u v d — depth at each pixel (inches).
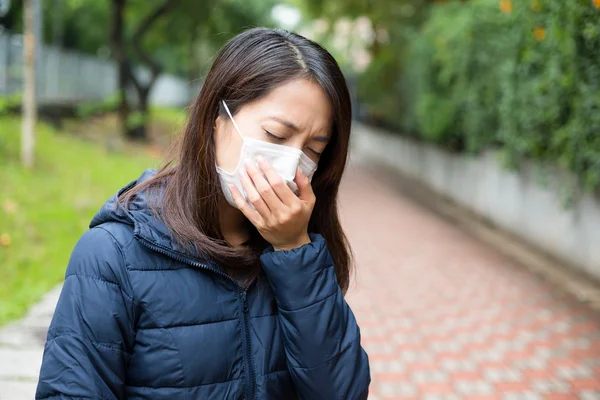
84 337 43.6
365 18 830.5
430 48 495.5
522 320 212.4
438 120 482.3
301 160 48.7
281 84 47.0
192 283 46.9
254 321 49.1
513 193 377.1
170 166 52.8
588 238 272.7
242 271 50.2
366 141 1161.4
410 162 749.3
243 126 47.8
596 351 182.4
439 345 188.5
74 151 458.3
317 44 49.8
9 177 322.0
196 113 49.4
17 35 552.4
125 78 676.1
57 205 295.3
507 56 331.3
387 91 735.7
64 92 744.3
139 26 701.3
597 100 229.8
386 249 333.4
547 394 154.1
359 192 606.5
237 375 47.3
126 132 654.5
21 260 219.5
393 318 214.5
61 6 937.5
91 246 45.9
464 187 500.7
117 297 44.8
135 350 45.6
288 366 48.6
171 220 47.1
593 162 248.4
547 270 285.1
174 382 45.1
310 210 48.6
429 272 282.2
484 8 365.4
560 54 251.9
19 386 133.1
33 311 180.4
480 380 162.4
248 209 48.0
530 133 299.7
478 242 358.6
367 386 49.5
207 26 745.6
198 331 46.1
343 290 62.7
